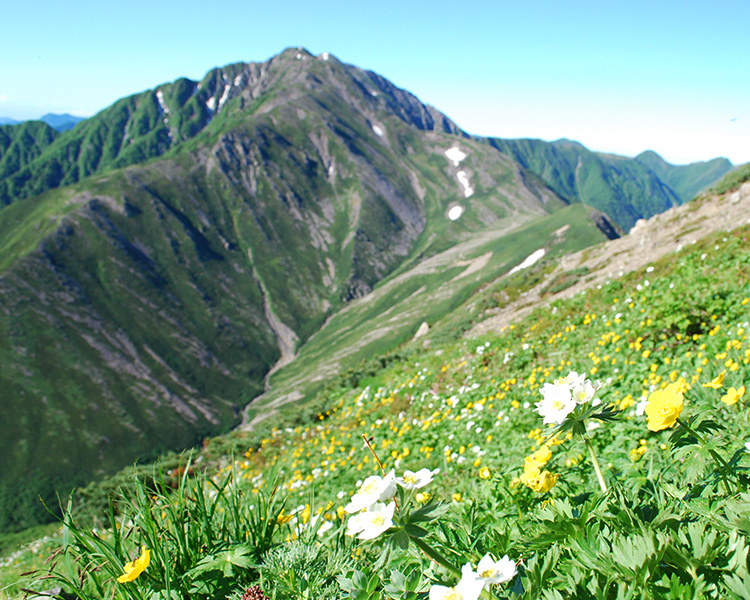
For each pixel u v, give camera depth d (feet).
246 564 9.57
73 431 510.17
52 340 602.03
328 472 32.32
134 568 7.96
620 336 33.81
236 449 56.80
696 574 5.99
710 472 7.93
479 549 8.50
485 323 110.22
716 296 31.86
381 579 7.83
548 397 7.60
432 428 33.81
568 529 7.23
